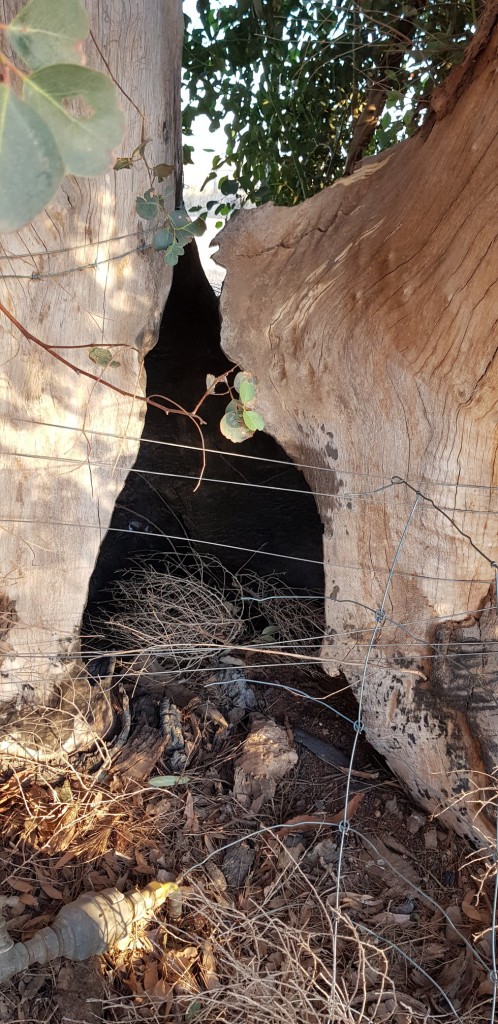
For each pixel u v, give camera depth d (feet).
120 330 7.72
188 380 9.80
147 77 7.20
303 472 8.58
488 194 6.23
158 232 7.19
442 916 7.03
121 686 8.82
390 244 7.10
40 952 6.00
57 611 8.11
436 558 7.14
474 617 7.28
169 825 7.61
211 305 9.87
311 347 7.47
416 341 6.56
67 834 7.38
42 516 7.82
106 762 8.13
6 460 7.50
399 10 10.62
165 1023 6.07
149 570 10.51
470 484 6.78
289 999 6.19
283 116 12.17
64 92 1.73
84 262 7.23
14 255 6.90
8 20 6.10
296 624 10.21
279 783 8.18
